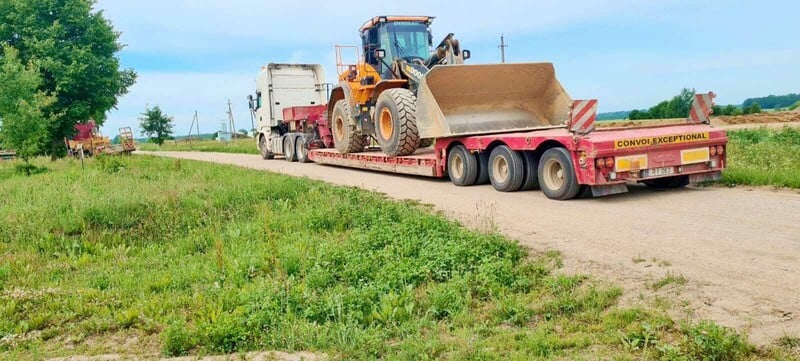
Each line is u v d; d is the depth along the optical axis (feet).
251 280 22.49
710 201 28.89
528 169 34.88
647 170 30.55
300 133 69.31
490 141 36.63
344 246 24.61
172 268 24.81
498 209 30.68
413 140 45.32
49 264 26.25
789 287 16.26
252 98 83.05
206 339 16.47
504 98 42.45
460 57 45.32
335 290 19.95
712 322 14.03
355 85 53.72
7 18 97.76
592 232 24.32
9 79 67.56
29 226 30.96
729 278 17.42
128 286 22.53
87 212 32.22
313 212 31.12
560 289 18.25
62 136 105.70
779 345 13.17
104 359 15.96
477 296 18.63
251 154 95.45
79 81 101.96
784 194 29.91
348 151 55.57
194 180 46.98
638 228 24.30
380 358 14.98
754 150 46.32
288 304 18.53
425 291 19.19
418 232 25.67
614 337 14.43
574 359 13.46
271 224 30.32
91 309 20.07
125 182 45.96
